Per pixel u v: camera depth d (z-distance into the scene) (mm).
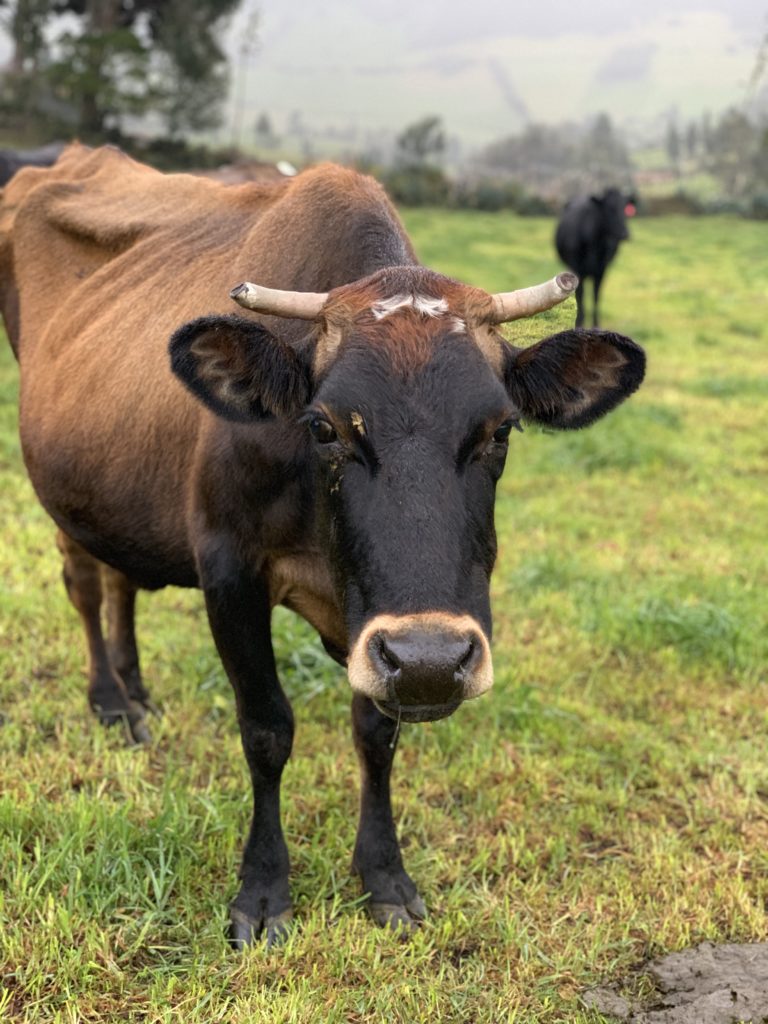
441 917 1490
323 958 1376
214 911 1438
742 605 2602
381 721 1482
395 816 1727
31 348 1995
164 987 1309
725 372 5594
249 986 1318
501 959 1411
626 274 10664
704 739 2037
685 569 2902
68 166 2258
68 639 2258
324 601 1434
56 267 2025
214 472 1425
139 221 1918
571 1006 1335
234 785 1752
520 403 1337
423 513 1125
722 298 8766
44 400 1870
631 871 1645
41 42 22891
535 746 1965
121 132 21797
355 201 1513
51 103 22453
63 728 1943
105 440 1698
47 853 1501
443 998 1323
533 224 18875
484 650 1131
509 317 1297
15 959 1318
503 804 1783
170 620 2410
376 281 1281
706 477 3787
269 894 1462
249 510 1399
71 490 1788
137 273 1830
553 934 1462
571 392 1359
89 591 1977
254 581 1436
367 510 1154
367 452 1164
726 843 1715
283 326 1449
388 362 1183
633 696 2205
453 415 1164
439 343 1201
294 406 1288
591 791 1828
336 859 1601
